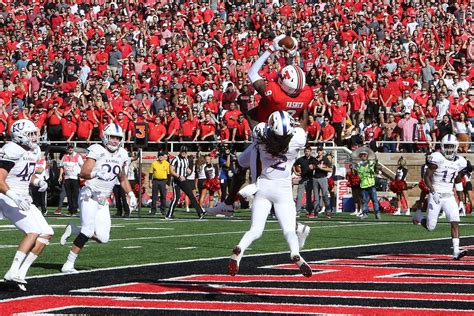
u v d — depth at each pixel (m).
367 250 24.22
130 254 23.02
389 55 49.19
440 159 22.94
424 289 16.61
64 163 40.78
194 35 56.06
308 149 39.66
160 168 40.78
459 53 50.88
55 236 28.33
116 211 43.12
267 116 17.31
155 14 58.34
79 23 58.81
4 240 26.55
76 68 51.25
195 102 48.72
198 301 15.14
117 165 19.53
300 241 17.36
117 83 49.19
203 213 37.88
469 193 42.00
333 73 48.53
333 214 42.31
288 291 16.36
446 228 32.56
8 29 58.97
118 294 15.95
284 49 17.34
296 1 58.50
